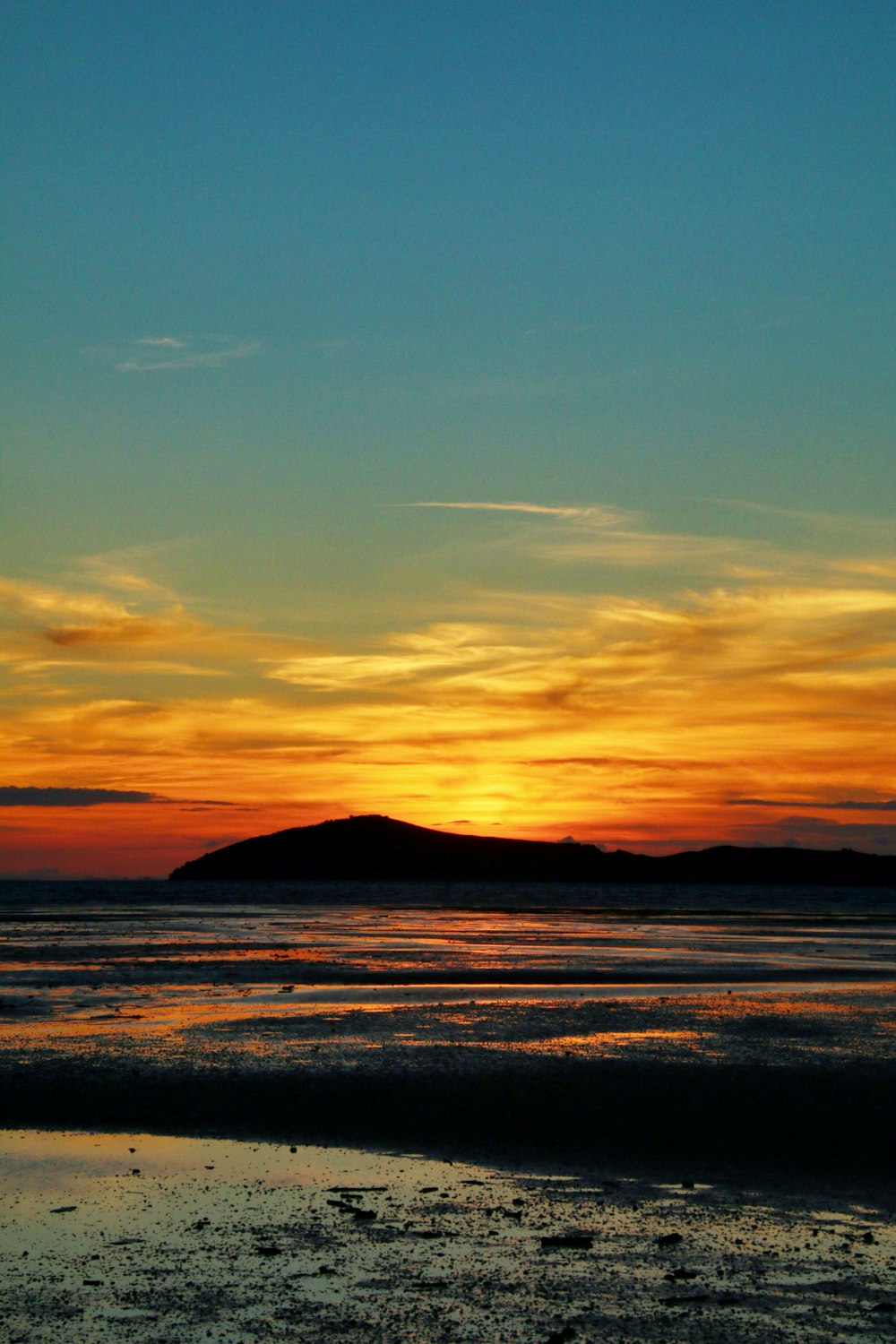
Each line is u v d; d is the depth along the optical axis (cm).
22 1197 1451
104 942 5894
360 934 6881
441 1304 1130
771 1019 2984
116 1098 1980
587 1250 1281
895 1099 2005
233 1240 1297
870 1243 1314
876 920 10025
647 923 9019
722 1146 1725
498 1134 1775
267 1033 2672
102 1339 1045
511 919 9450
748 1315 1111
